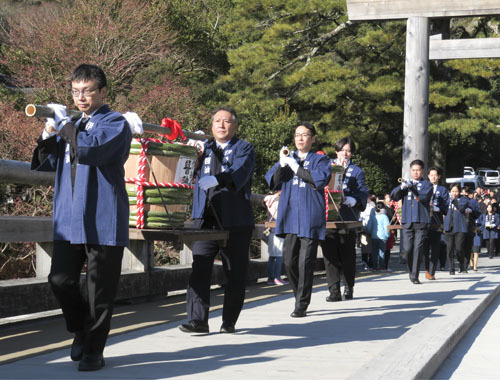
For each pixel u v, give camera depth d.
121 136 3.92
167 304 7.79
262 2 30.75
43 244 6.75
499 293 10.12
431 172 11.71
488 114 30.50
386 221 14.42
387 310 7.27
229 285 5.59
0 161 6.42
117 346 4.93
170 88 19.73
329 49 32.38
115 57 20.92
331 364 4.37
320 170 6.62
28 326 6.13
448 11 15.83
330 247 8.10
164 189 4.85
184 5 31.72
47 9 23.02
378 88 29.47
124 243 4.02
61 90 18.73
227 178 5.24
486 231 22.62
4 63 19.92
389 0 16.06
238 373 4.06
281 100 29.25
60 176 4.11
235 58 30.45
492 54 16.45
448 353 5.33
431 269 11.65
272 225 9.37
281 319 6.49
